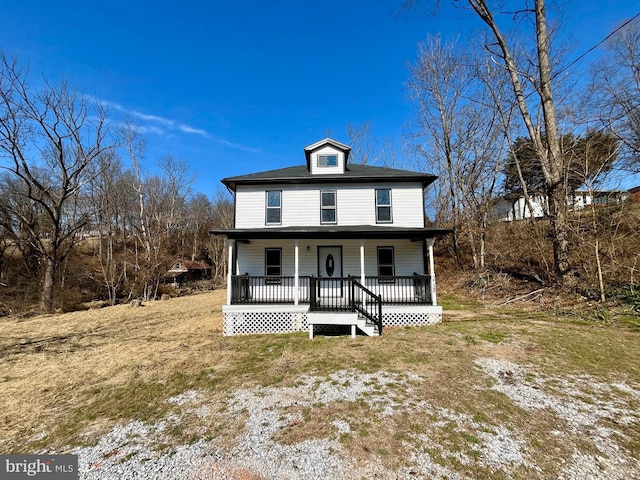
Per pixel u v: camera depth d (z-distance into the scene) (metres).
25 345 9.35
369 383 5.28
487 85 16.95
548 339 7.11
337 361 6.49
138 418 4.47
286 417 4.26
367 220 12.15
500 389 4.82
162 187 36.50
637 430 3.62
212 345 8.45
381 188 12.30
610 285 9.74
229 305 9.88
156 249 24.78
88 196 24.42
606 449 3.29
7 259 24.30
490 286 14.26
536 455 3.23
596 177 10.95
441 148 21.05
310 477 3.02
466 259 20.27
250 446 3.61
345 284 11.59
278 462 3.28
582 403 4.29
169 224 32.34
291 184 12.48
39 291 21.34
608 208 11.52
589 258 10.68
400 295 11.41
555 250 11.42
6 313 16.98
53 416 4.64
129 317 14.45
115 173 28.95
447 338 7.73
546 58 11.59
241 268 12.01
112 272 21.69
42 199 19.89
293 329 9.83
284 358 6.88
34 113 17.53
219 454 3.48
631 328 7.53
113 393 5.43
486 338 7.52
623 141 10.54
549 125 11.54
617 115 10.98
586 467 3.02
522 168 17.31
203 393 5.25
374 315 9.41
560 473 2.95
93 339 9.98
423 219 12.02
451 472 3.02
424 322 9.52
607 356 5.95
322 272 11.95
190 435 3.93
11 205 22.91
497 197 20.27
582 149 11.41
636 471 2.95
